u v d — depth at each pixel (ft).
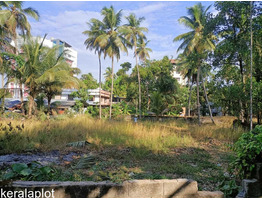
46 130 31.58
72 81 69.62
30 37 68.33
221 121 76.33
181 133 41.39
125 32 81.76
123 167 18.78
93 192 10.90
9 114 52.42
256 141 12.39
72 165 19.02
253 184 11.69
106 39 80.89
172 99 102.68
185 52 76.43
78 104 91.81
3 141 23.90
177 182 11.69
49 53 68.13
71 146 26.27
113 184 11.19
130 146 27.27
